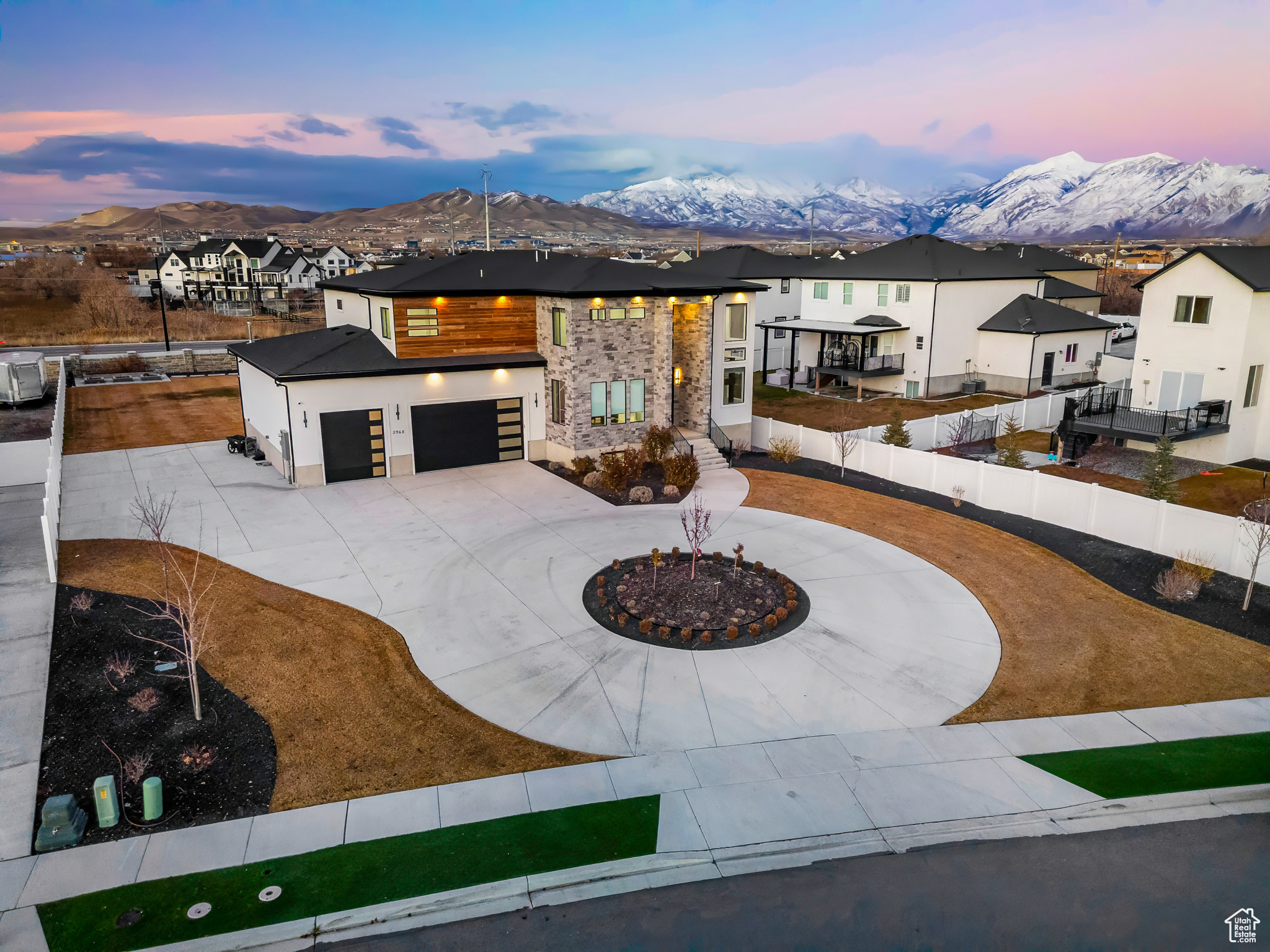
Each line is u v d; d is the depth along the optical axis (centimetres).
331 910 920
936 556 2070
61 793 1123
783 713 1355
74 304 8738
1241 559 1839
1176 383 2872
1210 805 1121
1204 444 2777
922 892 957
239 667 1477
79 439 3172
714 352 3025
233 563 1959
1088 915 915
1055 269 5169
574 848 1028
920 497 2538
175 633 1595
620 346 2803
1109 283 7912
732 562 2009
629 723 1322
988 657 1555
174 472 2730
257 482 2628
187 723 1299
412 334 2692
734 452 3080
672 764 1212
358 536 2164
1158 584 1827
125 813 1088
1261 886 964
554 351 2819
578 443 2786
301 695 1394
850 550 2109
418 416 2727
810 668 1503
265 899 934
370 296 2836
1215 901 939
